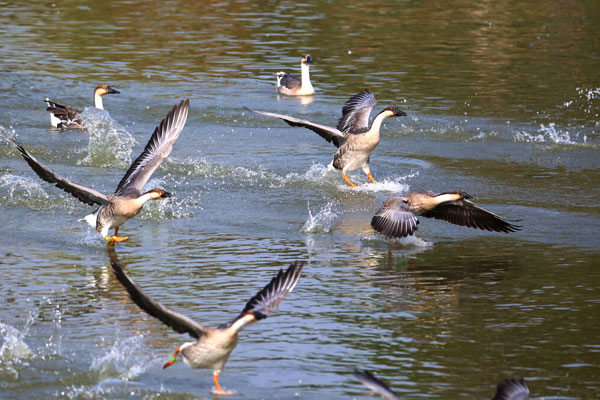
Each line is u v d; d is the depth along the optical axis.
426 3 43.59
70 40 33.78
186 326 8.18
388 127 23.23
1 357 9.60
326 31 36.47
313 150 21.22
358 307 11.23
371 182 18.22
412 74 29.30
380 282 12.22
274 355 9.73
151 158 13.49
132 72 29.14
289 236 14.49
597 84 27.92
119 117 23.88
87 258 13.14
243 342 10.09
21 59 30.20
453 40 34.81
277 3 43.12
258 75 29.44
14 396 8.73
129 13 39.97
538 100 26.06
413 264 13.10
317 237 14.47
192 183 17.84
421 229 15.14
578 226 15.21
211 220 15.37
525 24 38.44
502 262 13.20
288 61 31.31
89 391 8.85
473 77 28.89
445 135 22.67
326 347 9.95
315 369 9.37
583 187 18.03
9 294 11.54
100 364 9.50
